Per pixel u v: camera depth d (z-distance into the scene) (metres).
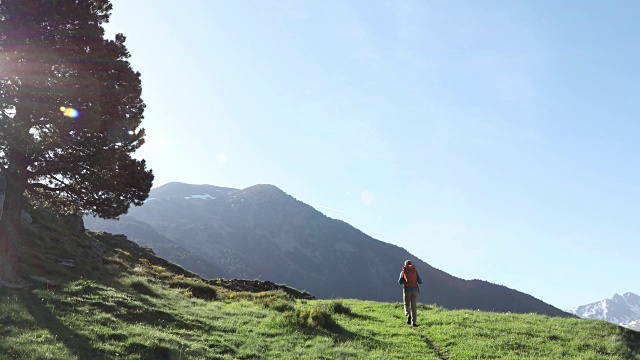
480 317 22.88
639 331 21.03
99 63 19.19
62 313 13.91
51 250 23.23
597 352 17.27
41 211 32.62
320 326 18.52
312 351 15.04
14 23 17.09
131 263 36.00
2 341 10.41
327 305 24.81
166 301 21.47
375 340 17.48
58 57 17.59
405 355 15.55
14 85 17.05
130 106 21.14
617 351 17.45
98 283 20.39
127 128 19.73
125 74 20.08
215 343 14.76
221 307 23.06
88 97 17.89
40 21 17.66
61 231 30.28
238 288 42.34
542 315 25.05
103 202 20.17
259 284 46.56
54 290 16.58
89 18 19.58
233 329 17.44
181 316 17.86
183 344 13.55
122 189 19.98
